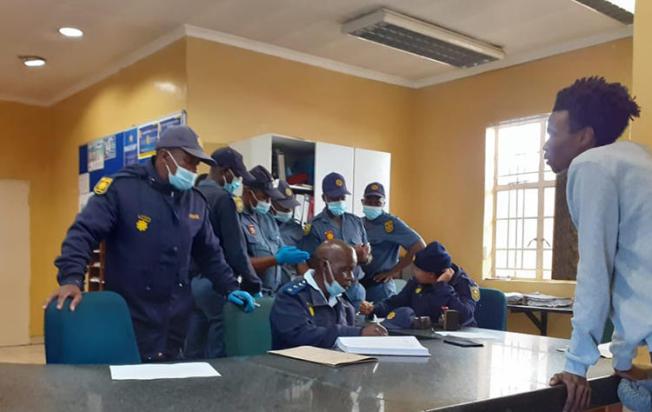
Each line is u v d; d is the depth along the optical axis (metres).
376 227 4.22
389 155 5.01
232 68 4.68
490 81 5.20
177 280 2.28
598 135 1.48
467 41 4.57
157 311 2.23
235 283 2.44
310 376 1.47
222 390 1.31
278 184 4.03
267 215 3.50
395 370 1.57
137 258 2.19
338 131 5.29
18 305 6.67
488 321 3.28
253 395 1.27
